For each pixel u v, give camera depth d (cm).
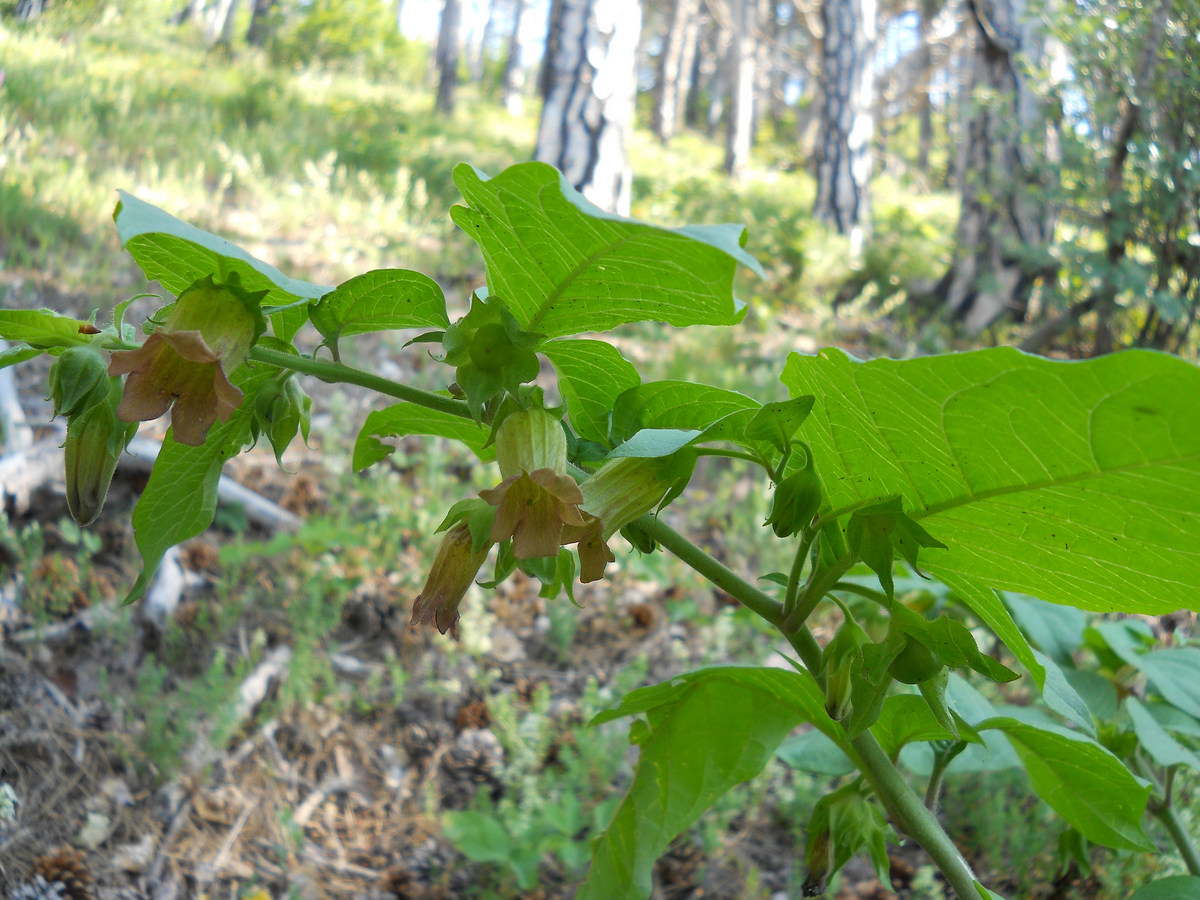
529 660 65
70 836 45
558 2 164
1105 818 26
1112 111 117
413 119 273
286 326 19
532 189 14
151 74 230
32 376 75
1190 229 116
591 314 17
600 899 25
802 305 160
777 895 49
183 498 20
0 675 50
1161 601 17
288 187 145
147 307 94
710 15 621
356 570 67
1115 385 12
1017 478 15
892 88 543
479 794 52
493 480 77
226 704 51
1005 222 155
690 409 19
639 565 73
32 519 61
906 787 21
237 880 46
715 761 25
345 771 54
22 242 100
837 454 17
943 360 13
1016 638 19
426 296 17
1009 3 156
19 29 230
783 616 19
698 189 242
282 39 357
